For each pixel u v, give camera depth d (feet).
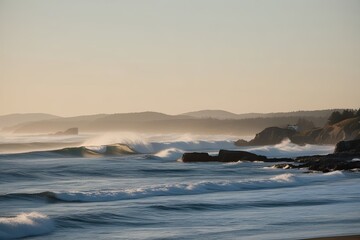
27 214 97.35
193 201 123.95
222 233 90.94
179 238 87.61
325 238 82.43
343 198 129.08
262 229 93.81
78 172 203.41
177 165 244.01
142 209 112.47
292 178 166.71
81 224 97.81
